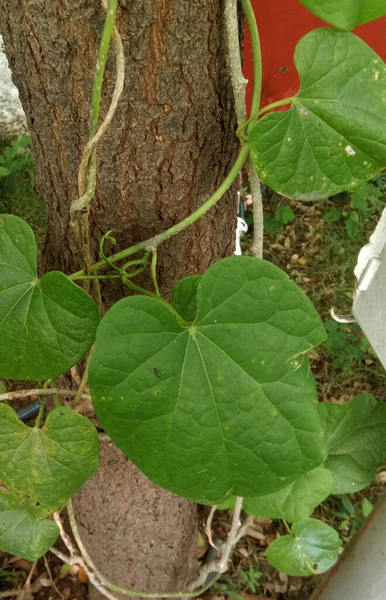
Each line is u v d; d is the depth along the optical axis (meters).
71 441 0.28
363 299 0.34
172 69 0.24
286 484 0.25
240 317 0.23
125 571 0.53
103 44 0.19
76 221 0.24
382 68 0.22
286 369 0.23
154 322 0.22
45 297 0.24
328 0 0.21
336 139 0.23
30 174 0.85
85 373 0.30
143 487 0.46
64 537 0.41
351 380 0.75
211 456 0.24
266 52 0.67
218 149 0.28
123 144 0.26
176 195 0.28
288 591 0.60
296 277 0.84
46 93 0.25
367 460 0.42
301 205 0.90
